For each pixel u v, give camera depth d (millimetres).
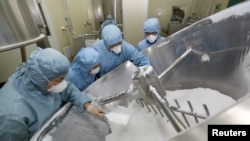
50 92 708
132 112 755
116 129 677
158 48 1032
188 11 2162
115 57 1139
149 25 1396
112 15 2393
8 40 850
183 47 916
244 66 669
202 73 883
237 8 675
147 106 753
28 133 635
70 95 752
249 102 240
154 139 644
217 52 785
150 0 2131
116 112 747
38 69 582
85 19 2670
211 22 768
